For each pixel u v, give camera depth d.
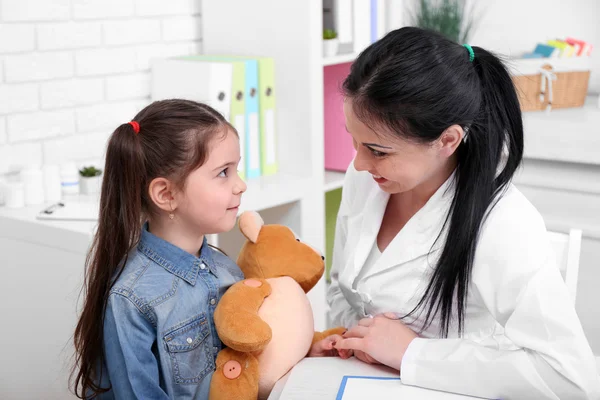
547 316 1.09
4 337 1.92
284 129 2.33
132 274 1.20
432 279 1.21
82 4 2.10
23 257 1.83
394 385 1.16
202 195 1.20
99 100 2.18
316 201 2.33
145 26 2.28
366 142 1.14
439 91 1.09
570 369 1.08
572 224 2.60
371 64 1.11
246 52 2.35
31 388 1.89
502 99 1.18
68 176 2.05
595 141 2.50
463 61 1.14
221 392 1.19
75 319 1.74
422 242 1.25
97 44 2.16
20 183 1.94
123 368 1.18
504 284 1.13
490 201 1.17
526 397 1.11
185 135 1.19
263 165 2.33
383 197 1.34
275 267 1.31
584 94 2.86
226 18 2.37
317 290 2.30
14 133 2.00
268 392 1.24
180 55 2.40
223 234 2.34
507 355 1.12
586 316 2.24
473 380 1.12
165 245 1.23
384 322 1.23
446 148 1.15
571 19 3.01
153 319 1.19
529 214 1.17
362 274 1.36
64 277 1.75
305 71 2.24
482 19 3.19
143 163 1.19
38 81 2.03
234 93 2.19
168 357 1.20
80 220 1.79
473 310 1.23
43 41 2.03
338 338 1.30
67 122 2.11
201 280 1.26
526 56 2.88
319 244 2.36
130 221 1.20
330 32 2.36
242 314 1.17
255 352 1.22
